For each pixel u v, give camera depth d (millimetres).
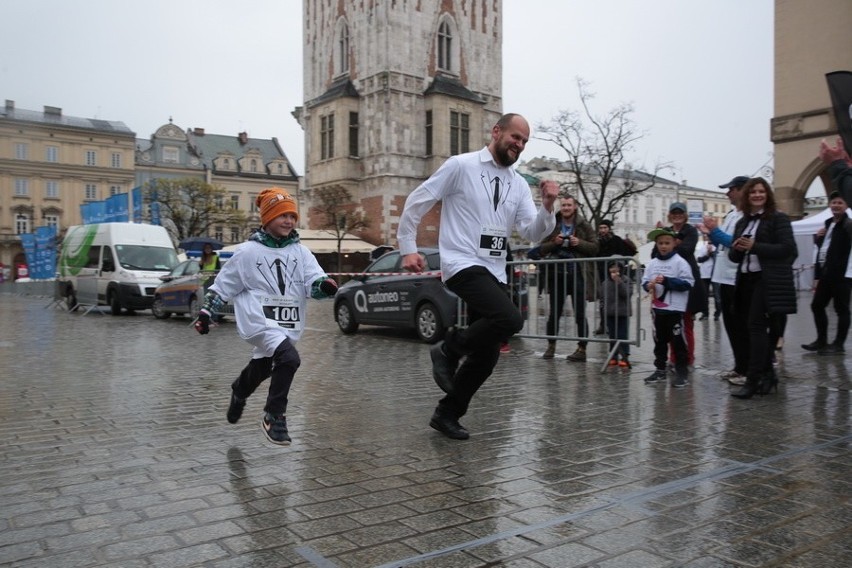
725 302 7180
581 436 4902
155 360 9195
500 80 42844
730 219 8023
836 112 4906
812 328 13094
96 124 80188
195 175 80625
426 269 11039
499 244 4621
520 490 3730
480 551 2924
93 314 19609
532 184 47656
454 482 3875
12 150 72375
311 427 5215
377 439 4848
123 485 3850
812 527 3172
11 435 5027
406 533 3129
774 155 26453
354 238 38938
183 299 16312
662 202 90375
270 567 2779
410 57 38531
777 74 26172
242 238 63938
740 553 2895
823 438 4777
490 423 5328
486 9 41969
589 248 8812
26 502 3568
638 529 3164
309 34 43625
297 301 4660
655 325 7105
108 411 5871
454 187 4559
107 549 2961
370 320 12016
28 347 10750
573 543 3006
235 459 4367
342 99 39156
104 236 19391
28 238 42844
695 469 4086
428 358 9195
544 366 8320
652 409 5801
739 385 6906
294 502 3553
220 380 7512
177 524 3250
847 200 4473
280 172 85000
